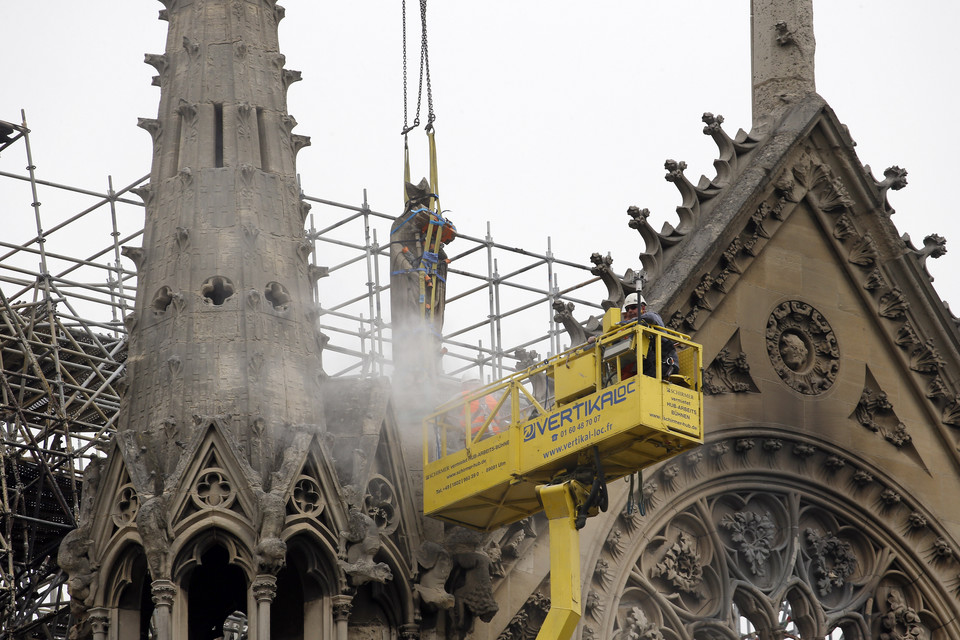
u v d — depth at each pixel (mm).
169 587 38281
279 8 45531
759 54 52125
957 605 49000
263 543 38406
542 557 43031
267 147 43531
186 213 42188
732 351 47781
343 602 39344
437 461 41750
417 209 44812
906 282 50500
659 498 45781
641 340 39062
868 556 48781
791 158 49875
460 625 41125
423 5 47906
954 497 49906
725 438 47000
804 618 47375
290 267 42281
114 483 39750
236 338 40750
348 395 42031
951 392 50469
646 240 47375
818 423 48531
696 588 46125
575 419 39656
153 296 41594
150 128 43781
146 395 40562
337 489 39938
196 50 44188
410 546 41062
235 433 39781
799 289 49281
